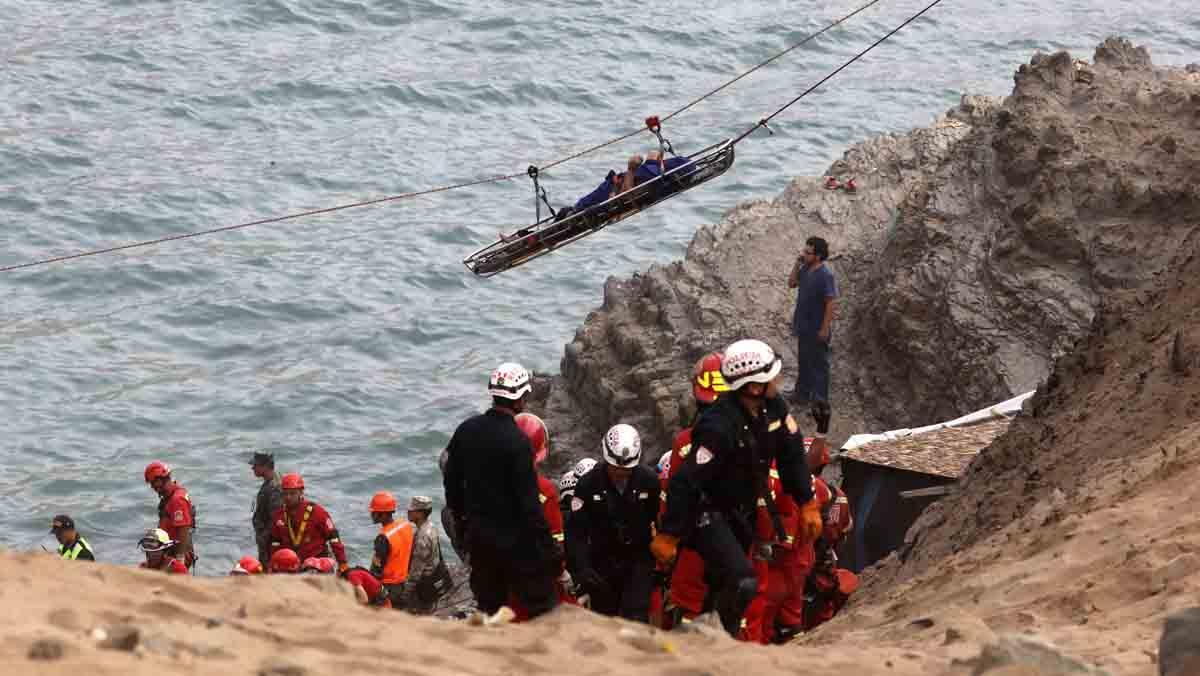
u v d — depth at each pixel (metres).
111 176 127.56
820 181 81.94
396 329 104.56
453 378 97.94
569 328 106.06
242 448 87.38
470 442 25.41
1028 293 63.16
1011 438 41.53
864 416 66.81
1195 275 42.09
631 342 74.44
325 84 151.25
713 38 170.75
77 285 109.25
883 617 27.52
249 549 74.69
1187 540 23.25
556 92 153.38
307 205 126.00
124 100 145.00
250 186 128.38
